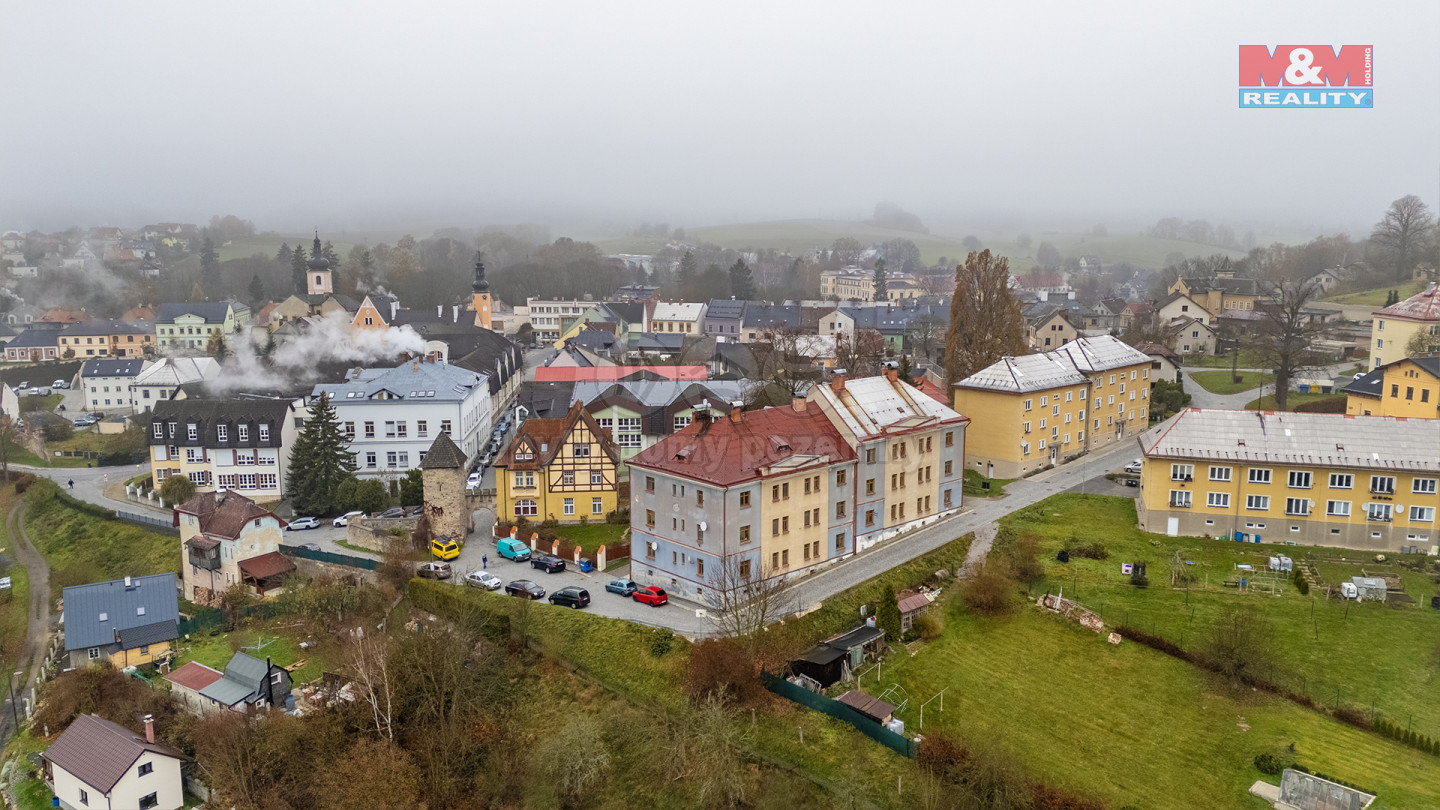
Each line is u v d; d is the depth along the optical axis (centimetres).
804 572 7800
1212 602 7169
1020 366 10569
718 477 7175
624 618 7256
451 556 8862
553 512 9688
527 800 6128
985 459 10600
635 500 7988
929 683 6394
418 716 6806
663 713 6372
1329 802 5053
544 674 7069
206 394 13150
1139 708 6056
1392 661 6384
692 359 17062
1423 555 7869
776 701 6247
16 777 7088
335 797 6203
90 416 16200
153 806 6525
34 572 10781
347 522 9981
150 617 8431
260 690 7169
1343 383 13550
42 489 12694
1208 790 5338
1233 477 8325
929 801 5297
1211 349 17188
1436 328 11844
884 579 7612
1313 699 6012
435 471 9300
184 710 7312
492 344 16662
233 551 9000
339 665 7500
